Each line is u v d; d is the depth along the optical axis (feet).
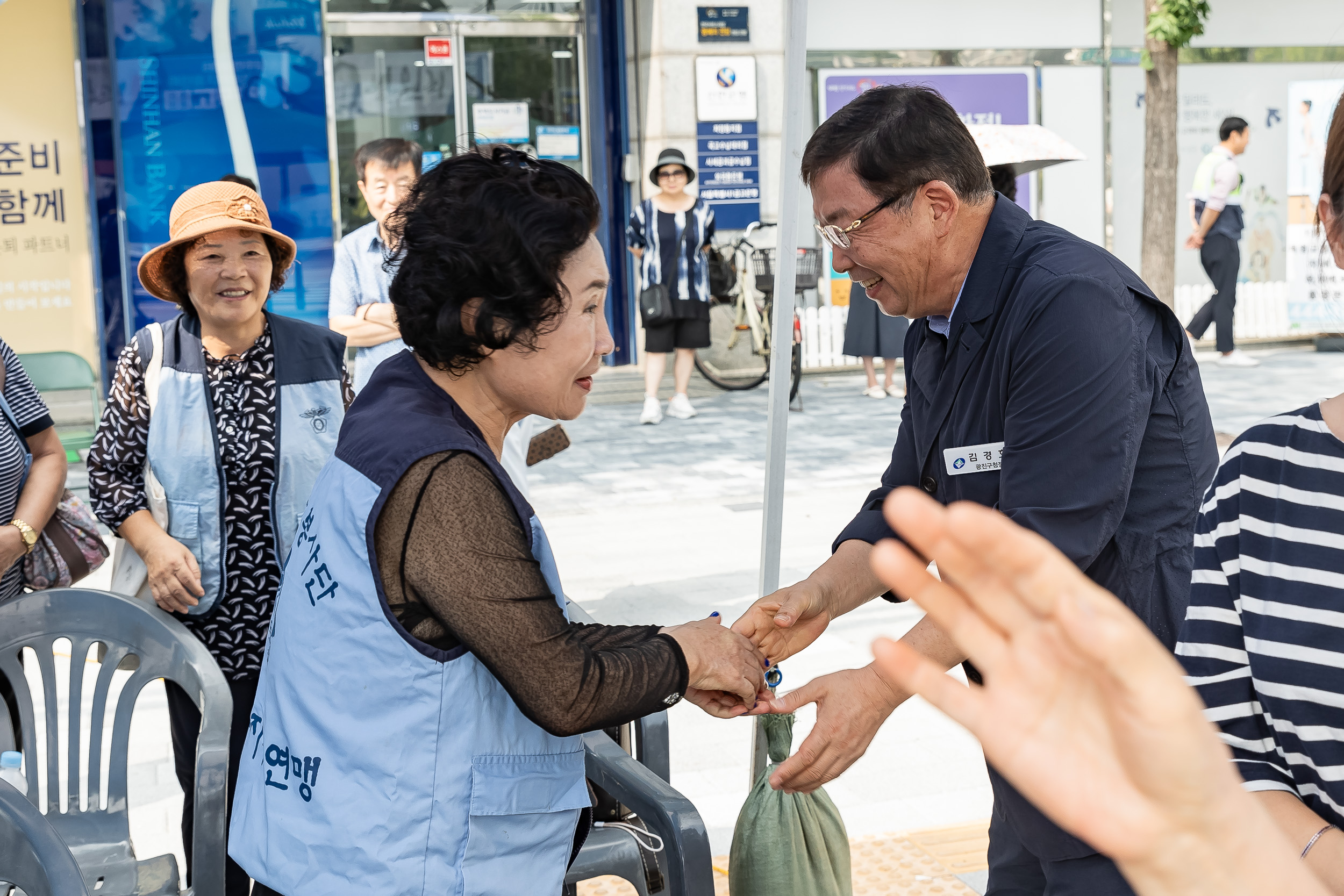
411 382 5.29
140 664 8.19
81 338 32.83
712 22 38.29
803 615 7.18
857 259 6.72
